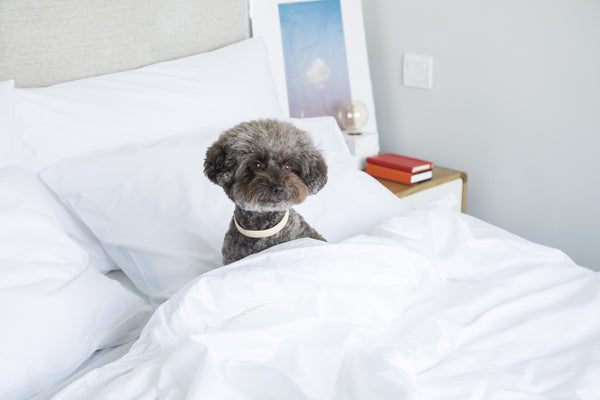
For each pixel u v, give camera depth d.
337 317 1.33
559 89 2.42
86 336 1.41
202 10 2.50
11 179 1.61
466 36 2.70
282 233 1.49
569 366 1.29
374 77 3.21
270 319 1.29
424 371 1.26
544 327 1.41
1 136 1.75
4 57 1.98
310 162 1.48
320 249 1.40
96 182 1.83
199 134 2.10
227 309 1.32
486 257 1.72
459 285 1.65
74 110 1.98
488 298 1.52
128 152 1.91
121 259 1.81
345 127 2.90
